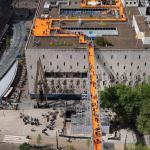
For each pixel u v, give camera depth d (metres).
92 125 189.12
